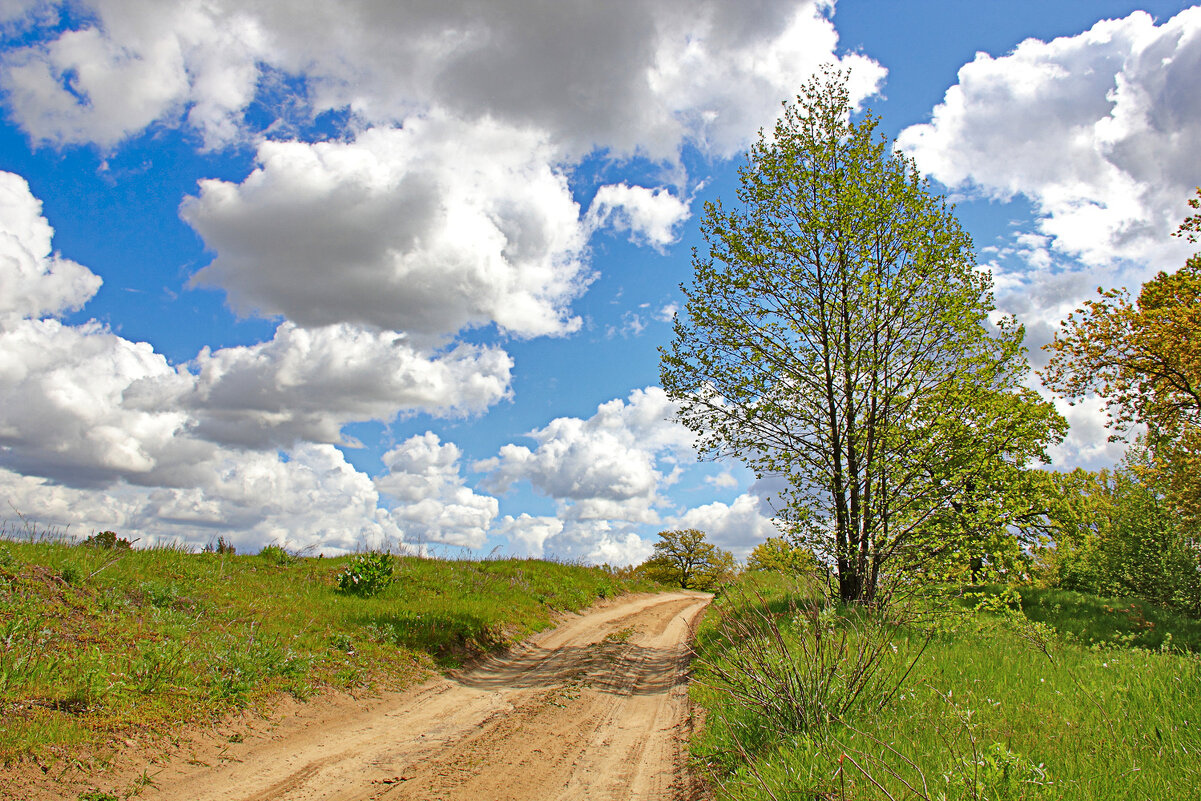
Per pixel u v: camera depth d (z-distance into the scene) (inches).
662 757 307.9
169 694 300.4
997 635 454.3
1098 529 998.4
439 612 611.2
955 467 588.7
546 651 628.1
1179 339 800.9
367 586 657.0
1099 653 361.4
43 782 211.0
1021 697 263.0
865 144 666.8
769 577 898.1
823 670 270.1
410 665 471.5
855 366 623.2
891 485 625.9
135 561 528.7
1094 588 1016.9
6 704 245.0
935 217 629.9
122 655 322.0
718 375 677.9
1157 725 208.8
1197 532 901.2
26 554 426.9
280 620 473.7
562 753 310.3
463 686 459.2
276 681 357.7
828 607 318.0
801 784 195.0
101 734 249.8
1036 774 164.6
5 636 292.5
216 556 681.6
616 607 1024.2
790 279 667.4
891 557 600.1
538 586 942.4
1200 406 823.1
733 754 268.8
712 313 684.1
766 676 278.2
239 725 299.9
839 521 634.8
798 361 665.0
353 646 462.6
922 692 277.3
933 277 622.8
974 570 597.6
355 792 248.2
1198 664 270.5
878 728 230.1
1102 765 177.2
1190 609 888.3
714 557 3230.8
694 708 394.6
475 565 991.0
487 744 318.3
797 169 679.7
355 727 338.6
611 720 380.2
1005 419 605.6
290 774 262.5
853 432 641.0
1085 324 878.4
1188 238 794.2
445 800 243.0
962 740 208.5
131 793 221.9
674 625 866.8
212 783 244.4
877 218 634.2
